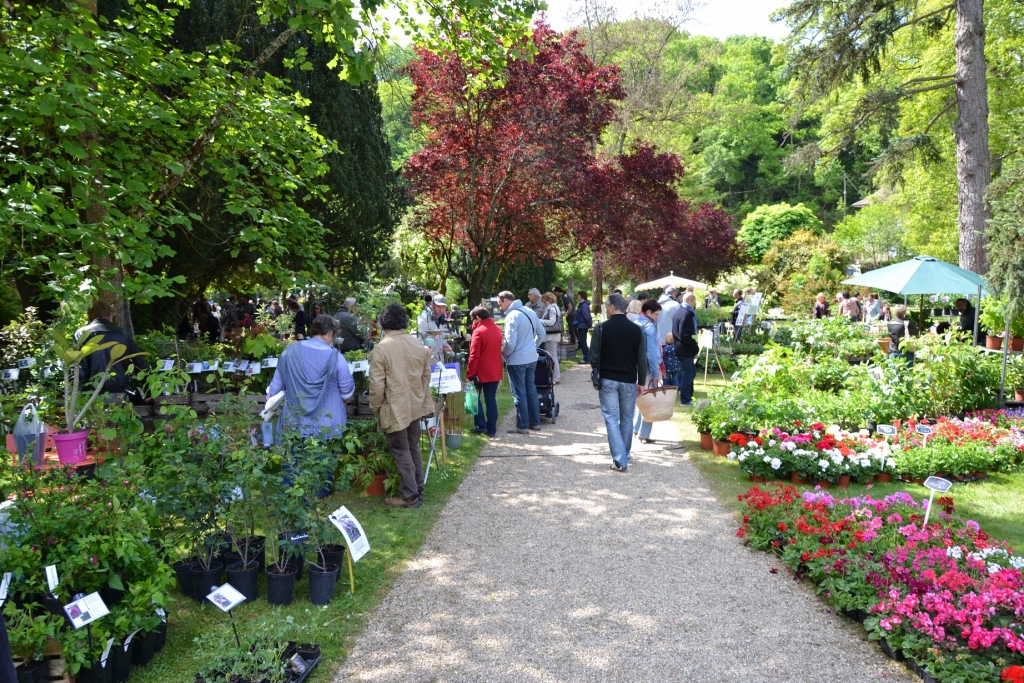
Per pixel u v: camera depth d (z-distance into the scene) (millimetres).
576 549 5020
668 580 4508
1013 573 3830
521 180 13836
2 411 5320
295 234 7344
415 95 13531
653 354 8008
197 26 10812
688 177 38000
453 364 7395
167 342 9047
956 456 6668
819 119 50156
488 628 3914
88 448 5523
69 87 5062
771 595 4301
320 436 5066
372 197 13547
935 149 16984
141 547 3598
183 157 7875
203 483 4117
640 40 24984
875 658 3598
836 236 40000
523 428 8742
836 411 8242
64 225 5590
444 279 17250
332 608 4133
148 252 5750
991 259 9359
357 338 9297
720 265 25203
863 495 6105
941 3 19734
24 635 3096
